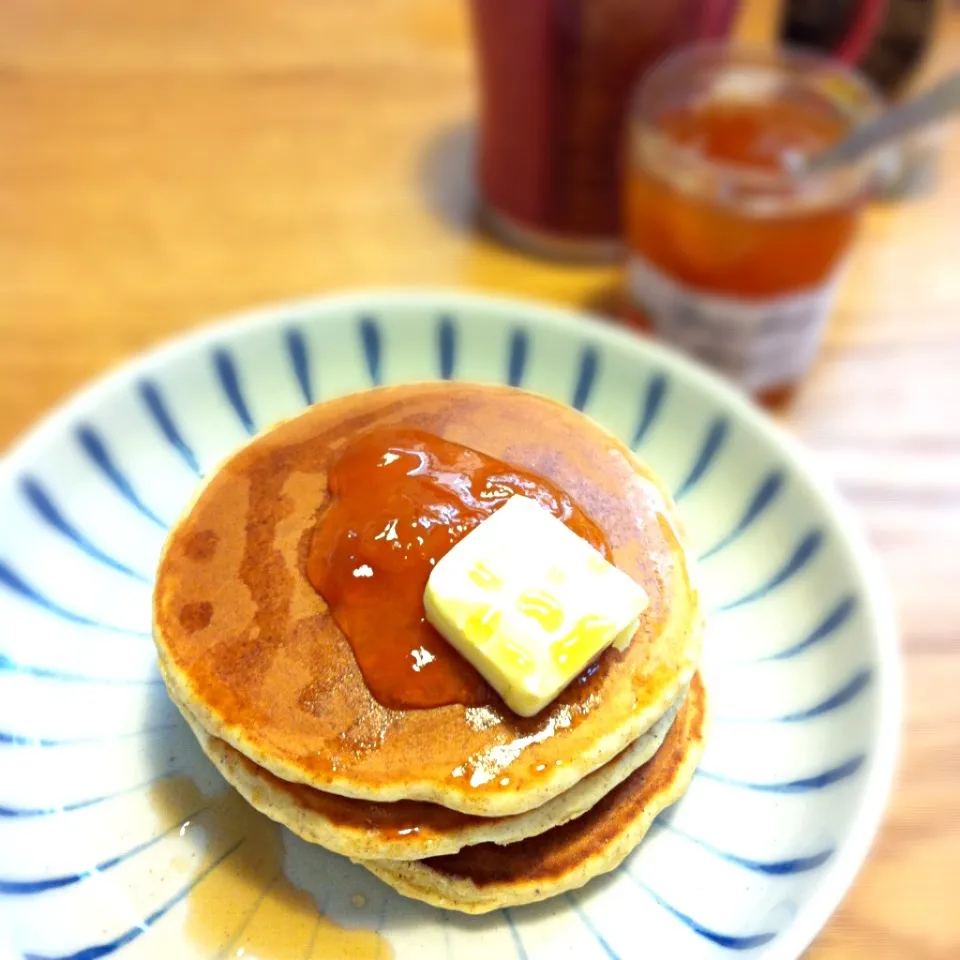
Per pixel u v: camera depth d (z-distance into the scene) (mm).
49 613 255
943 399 326
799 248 292
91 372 320
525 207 360
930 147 411
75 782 233
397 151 407
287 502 234
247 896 222
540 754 203
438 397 259
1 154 392
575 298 355
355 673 210
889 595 248
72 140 401
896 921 224
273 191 387
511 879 216
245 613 219
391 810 205
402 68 445
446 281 358
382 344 304
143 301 343
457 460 231
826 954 220
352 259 364
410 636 207
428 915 221
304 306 302
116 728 243
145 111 416
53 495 265
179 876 223
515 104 335
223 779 236
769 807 231
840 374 333
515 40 318
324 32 462
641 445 292
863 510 297
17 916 206
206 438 290
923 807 239
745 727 245
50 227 366
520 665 198
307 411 257
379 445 235
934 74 416
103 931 213
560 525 214
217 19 464
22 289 344
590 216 355
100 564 266
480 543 208
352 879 225
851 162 292
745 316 307
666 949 215
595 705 208
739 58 323
